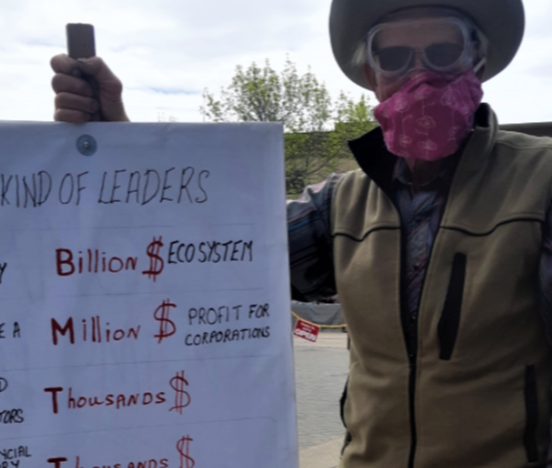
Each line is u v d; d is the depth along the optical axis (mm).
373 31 1545
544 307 1301
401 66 1502
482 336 1323
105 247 1249
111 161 1262
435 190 1465
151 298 1257
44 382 1213
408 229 1465
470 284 1339
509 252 1305
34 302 1221
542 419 1324
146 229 1264
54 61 1262
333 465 4395
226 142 1298
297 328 9297
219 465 1257
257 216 1301
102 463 1224
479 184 1396
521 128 3217
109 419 1229
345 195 1614
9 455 1198
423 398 1360
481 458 1316
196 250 1278
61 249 1235
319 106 23172
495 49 1620
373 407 1442
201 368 1261
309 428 5480
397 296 1416
